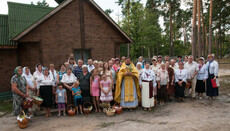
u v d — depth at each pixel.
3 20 9.88
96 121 5.43
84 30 10.09
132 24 22.88
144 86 6.40
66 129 4.86
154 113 6.12
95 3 9.98
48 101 5.91
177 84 7.35
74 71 6.75
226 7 29.03
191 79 7.69
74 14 9.82
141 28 23.70
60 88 6.05
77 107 6.17
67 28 9.67
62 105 6.11
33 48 9.07
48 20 9.18
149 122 5.23
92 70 6.64
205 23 35.47
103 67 6.41
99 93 6.44
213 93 7.55
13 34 8.86
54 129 4.89
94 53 10.45
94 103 6.42
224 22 32.50
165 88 7.07
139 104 6.91
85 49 10.29
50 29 9.26
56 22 9.38
